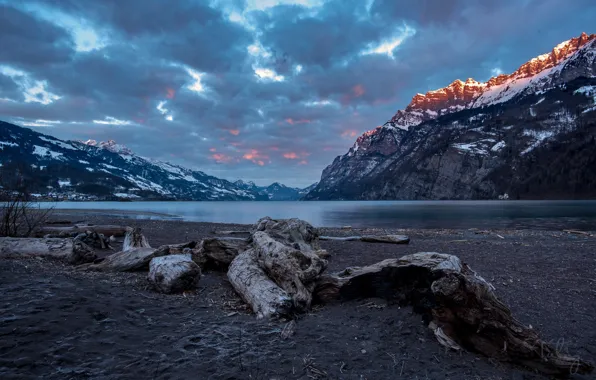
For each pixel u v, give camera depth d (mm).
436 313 4816
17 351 3680
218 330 4902
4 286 5539
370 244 15281
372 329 5172
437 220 40281
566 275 9117
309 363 4039
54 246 8664
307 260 6574
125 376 3486
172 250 9180
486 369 4129
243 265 7230
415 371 4004
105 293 5996
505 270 9703
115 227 15938
